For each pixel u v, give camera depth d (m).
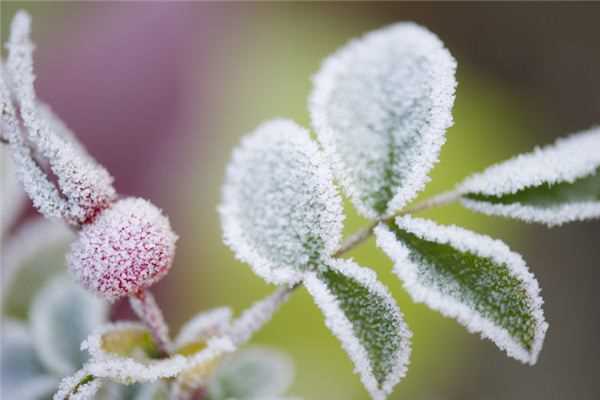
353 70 0.17
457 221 0.32
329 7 0.37
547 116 0.37
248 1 0.37
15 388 0.20
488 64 0.38
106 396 0.19
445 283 0.16
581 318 0.35
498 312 0.16
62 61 0.36
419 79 0.17
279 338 0.29
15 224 0.27
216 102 0.35
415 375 0.31
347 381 0.28
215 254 0.31
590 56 0.38
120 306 0.27
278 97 0.35
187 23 0.37
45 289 0.21
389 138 0.17
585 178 0.17
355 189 0.16
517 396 0.33
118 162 0.35
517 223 0.34
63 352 0.20
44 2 0.37
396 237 0.16
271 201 0.16
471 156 0.34
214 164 0.34
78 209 0.16
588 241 0.36
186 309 0.30
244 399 0.20
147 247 0.16
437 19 0.39
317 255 0.16
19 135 0.16
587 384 0.34
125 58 0.36
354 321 0.16
